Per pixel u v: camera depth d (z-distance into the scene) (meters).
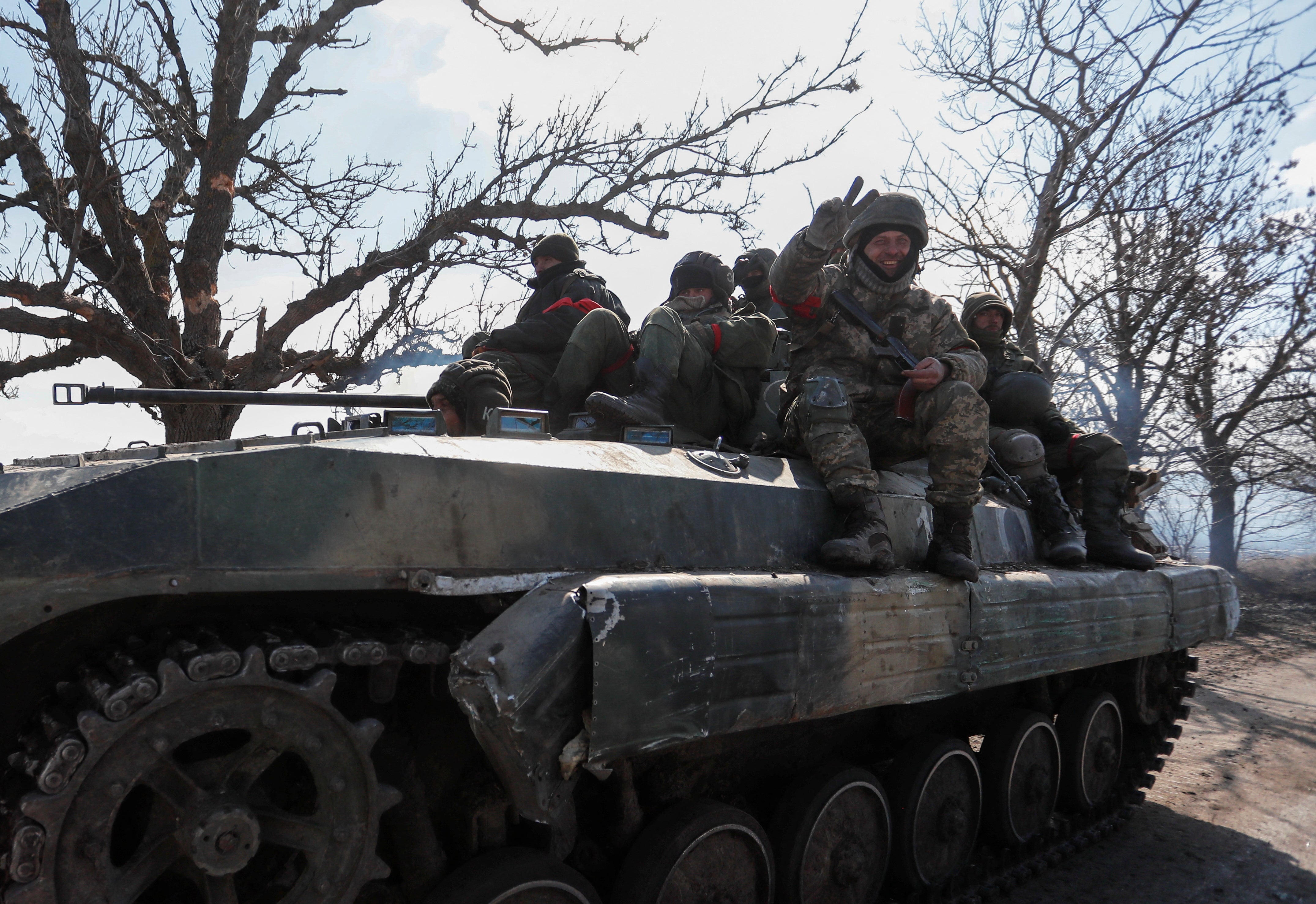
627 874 3.12
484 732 2.54
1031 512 5.44
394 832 2.79
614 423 4.32
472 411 4.36
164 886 2.58
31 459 2.97
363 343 11.07
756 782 4.05
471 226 12.06
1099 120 12.53
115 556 2.22
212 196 10.30
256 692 2.32
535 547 2.86
